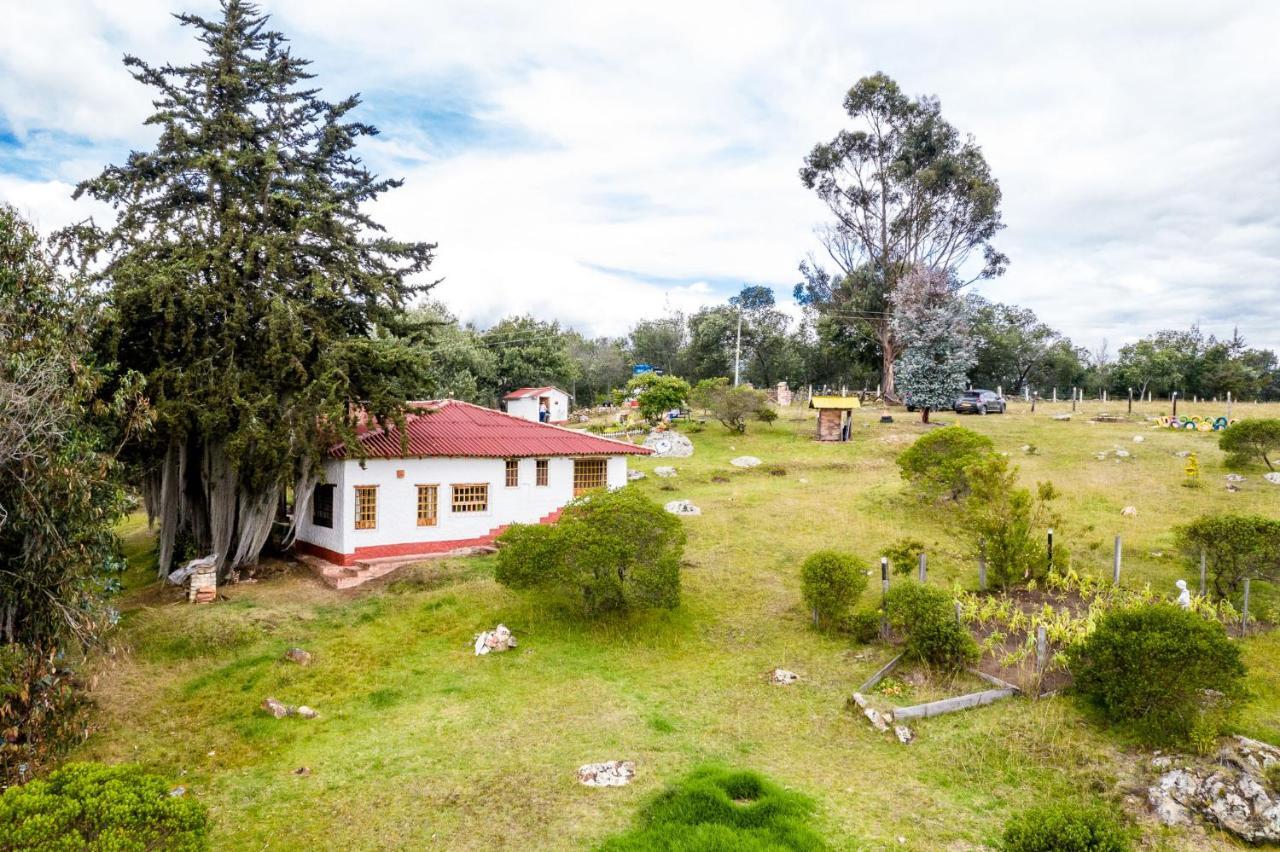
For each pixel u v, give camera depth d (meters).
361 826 9.66
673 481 32.72
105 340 17.25
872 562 21.38
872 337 59.84
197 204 21.48
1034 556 17.92
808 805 9.68
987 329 74.25
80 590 11.70
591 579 16.95
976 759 10.78
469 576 21.02
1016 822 8.11
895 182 56.00
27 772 10.11
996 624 15.80
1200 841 8.70
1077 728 11.30
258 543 21.75
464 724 12.73
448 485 23.91
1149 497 25.59
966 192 53.00
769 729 12.29
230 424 19.30
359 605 19.05
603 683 14.38
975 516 18.48
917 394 44.62
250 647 16.33
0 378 10.55
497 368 62.28
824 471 34.41
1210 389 64.25
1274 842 8.54
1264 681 12.53
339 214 22.23
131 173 20.05
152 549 26.66
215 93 21.16
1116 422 41.34
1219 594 16.64
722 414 43.44
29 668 10.56
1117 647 11.30
